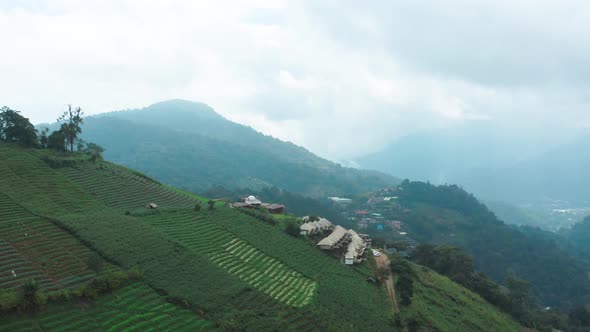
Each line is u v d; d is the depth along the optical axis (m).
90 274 55.91
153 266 63.44
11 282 48.94
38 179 86.31
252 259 82.56
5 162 87.88
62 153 111.00
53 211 72.94
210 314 57.56
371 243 150.88
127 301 53.16
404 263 111.25
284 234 105.56
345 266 100.44
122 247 65.38
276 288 73.25
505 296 122.94
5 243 57.44
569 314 141.25
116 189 99.00
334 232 118.25
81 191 89.50
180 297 57.88
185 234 82.75
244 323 58.38
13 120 104.38
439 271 135.88
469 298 112.50
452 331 83.50
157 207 95.44
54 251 59.25
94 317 48.34
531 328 114.38
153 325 50.72
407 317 81.62
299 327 63.34
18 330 41.69
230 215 105.12
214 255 77.50
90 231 67.19
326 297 76.81
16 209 68.81
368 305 81.44
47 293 47.97
